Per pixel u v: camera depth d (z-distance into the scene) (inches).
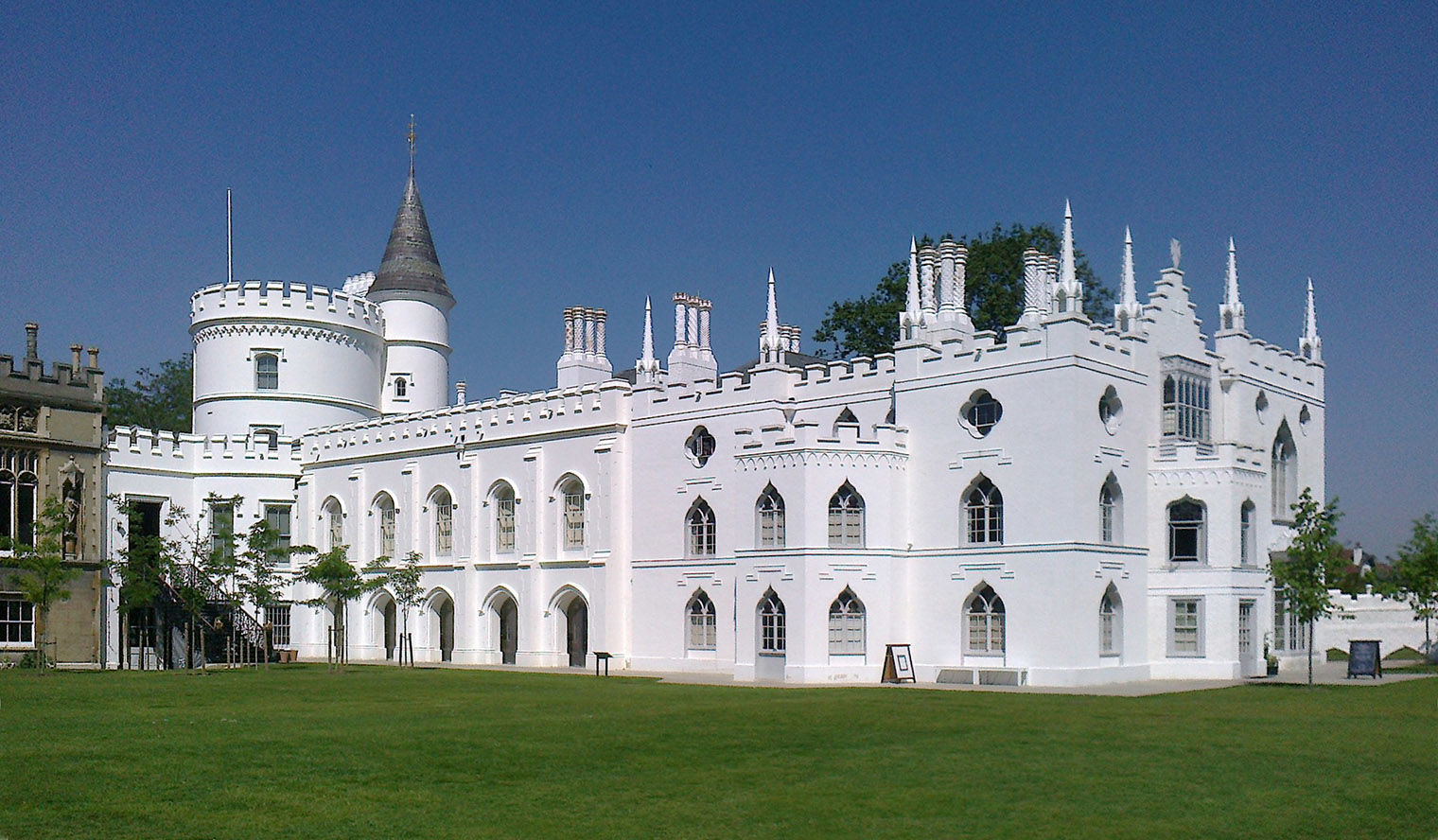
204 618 2260.1
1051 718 1106.7
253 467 2541.8
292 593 2534.5
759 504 1768.0
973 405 1715.1
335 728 1010.7
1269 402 1951.3
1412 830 665.0
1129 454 1697.8
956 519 1706.4
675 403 2016.5
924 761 850.1
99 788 724.7
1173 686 1537.9
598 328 2810.0
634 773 801.6
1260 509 1759.4
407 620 2377.0
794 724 1057.5
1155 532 1733.5
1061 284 1715.1
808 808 700.7
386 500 2460.6
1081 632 1584.6
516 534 2214.6
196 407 2696.9
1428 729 1032.2
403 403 2822.3
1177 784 773.3
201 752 861.2
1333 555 1539.1
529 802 709.9
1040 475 1624.0
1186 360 1793.8
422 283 2859.3
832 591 1695.4
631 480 2075.5
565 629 2155.5
